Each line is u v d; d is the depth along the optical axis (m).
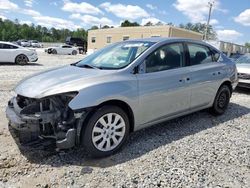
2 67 13.56
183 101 4.69
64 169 3.36
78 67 4.33
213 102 5.52
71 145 3.43
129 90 3.82
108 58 4.43
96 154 3.63
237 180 3.30
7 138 4.14
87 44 48.19
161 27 35.03
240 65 9.13
